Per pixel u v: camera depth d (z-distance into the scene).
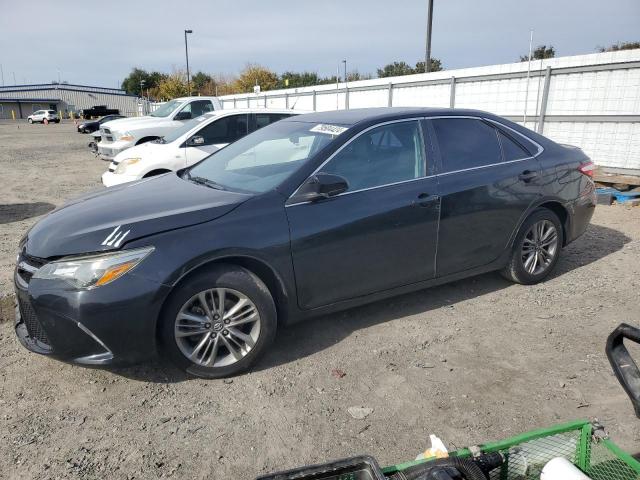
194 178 4.21
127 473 2.50
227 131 8.74
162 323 3.12
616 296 4.55
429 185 3.98
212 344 3.26
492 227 4.34
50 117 54.12
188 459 2.60
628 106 8.83
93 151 18.62
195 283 3.13
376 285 3.85
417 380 3.27
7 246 6.48
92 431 2.81
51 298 2.96
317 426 2.84
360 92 15.42
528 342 3.75
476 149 4.34
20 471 2.51
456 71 11.85
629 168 8.93
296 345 3.74
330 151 3.70
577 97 9.57
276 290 3.50
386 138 3.96
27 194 10.52
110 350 3.01
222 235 3.19
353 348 3.69
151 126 11.80
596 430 1.90
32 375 3.38
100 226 3.13
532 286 4.80
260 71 56.03
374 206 3.71
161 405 3.04
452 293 4.65
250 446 2.69
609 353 1.73
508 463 1.86
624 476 1.83
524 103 10.52
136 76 81.06
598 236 6.47
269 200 3.43
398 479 1.62
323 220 3.52
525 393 3.12
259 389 3.20
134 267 2.98
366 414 2.94
